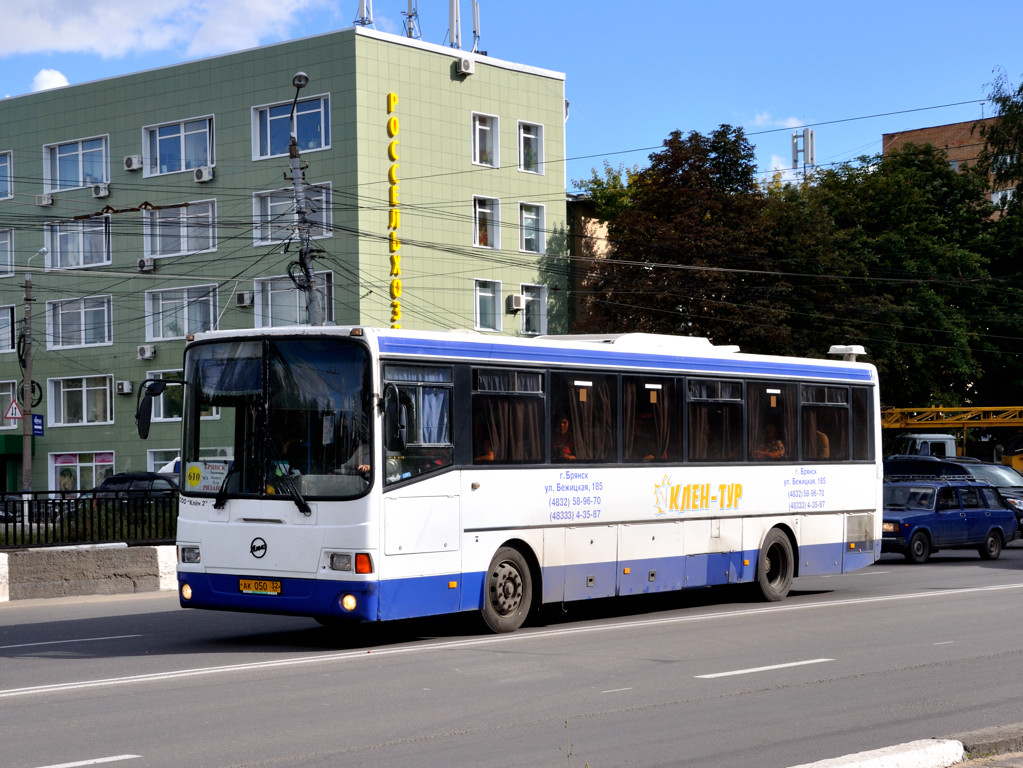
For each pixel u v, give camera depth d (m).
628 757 7.91
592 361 15.46
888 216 54.53
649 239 46.34
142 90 50.50
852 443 19.42
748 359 17.72
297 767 7.57
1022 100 44.72
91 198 51.78
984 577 22.25
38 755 7.86
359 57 45.69
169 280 49.97
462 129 49.12
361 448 12.74
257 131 47.88
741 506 17.39
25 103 53.38
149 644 13.70
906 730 8.79
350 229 45.44
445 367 13.69
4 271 54.09
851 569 19.27
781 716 9.27
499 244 50.50
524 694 10.15
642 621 15.56
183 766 7.57
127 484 38.31
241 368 13.33
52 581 19.45
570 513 14.96
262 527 12.95
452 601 13.54
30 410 44.81
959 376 52.00
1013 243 55.53
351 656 12.37
